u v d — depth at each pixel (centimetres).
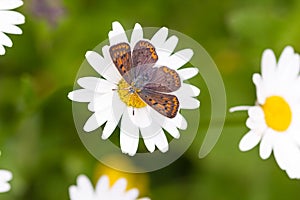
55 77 61
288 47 50
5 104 60
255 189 62
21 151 59
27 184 60
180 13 66
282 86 50
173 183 63
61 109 60
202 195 62
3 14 47
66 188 60
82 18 62
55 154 60
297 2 63
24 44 61
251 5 66
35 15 60
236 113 52
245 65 64
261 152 49
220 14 66
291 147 49
